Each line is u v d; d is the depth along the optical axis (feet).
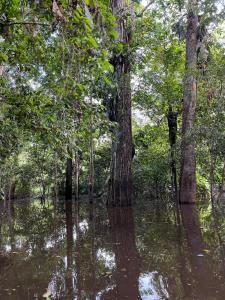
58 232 29.94
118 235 26.48
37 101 22.34
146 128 84.12
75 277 15.83
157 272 15.85
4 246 24.36
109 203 53.98
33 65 21.90
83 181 118.62
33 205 80.94
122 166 52.54
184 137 49.16
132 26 49.16
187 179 54.70
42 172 119.44
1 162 41.88
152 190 84.43
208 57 50.52
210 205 49.62
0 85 22.79
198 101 52.70
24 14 13.65
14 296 13.62
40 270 17.37
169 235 25.04
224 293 12.77
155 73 68.33
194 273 15.38
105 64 14.26
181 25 58.23
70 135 27.04
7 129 29.50
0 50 17.15
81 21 12.32
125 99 51.42
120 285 14.37
